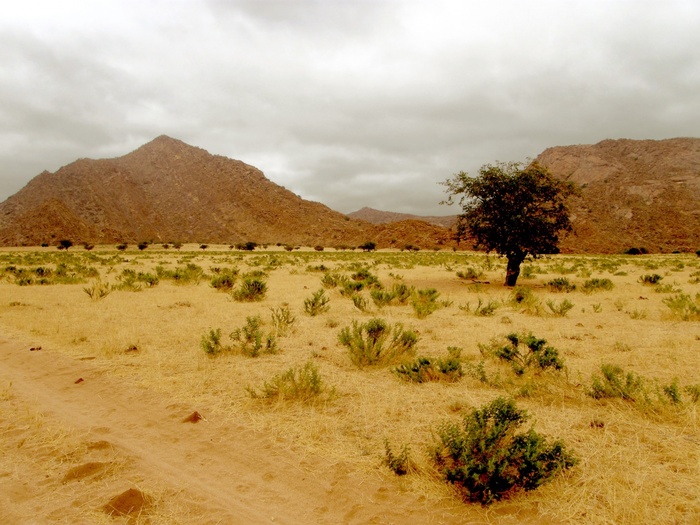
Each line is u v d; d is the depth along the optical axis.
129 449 3.82
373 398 5.03
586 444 3.83
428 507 3.02
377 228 182.50
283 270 30.19
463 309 11.45
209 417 4.54
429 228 167.00
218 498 3.10
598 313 11.08
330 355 7.04
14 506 2.92
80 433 4.12
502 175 18.14
